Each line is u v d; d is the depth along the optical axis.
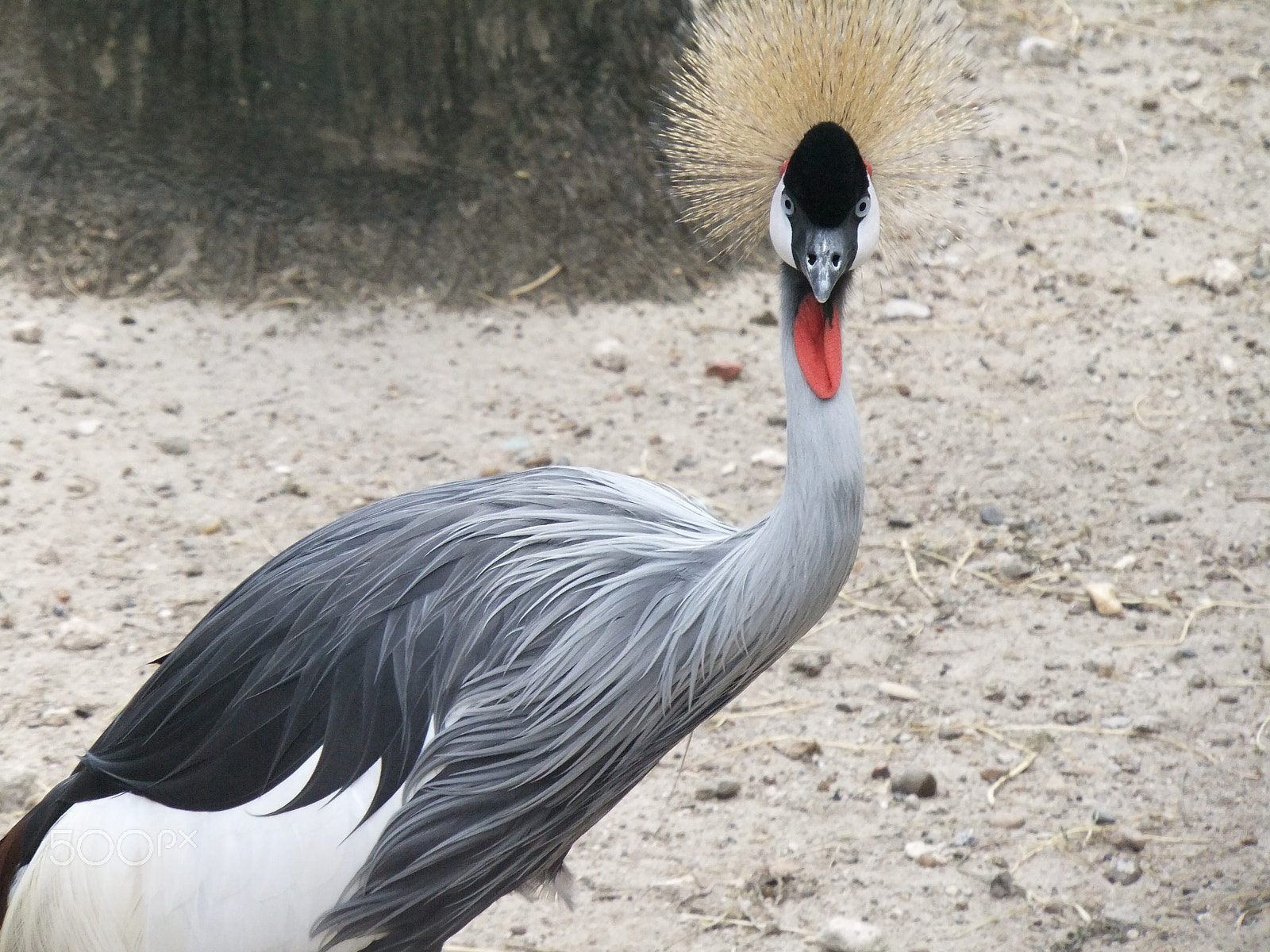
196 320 10.24
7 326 9.86
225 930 4.50
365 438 9.23
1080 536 8.66
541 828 4.88
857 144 4.93
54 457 8.70
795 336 4.57
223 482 8.70
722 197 5.11
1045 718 7.19
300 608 4.88
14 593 7.59
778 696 7.41
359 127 10.44
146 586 7.76
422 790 4.66
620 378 10.10
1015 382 10.23
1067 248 11.80
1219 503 8.90
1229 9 15.70
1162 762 6.86
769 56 4.94
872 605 8.09
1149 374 10.29
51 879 4.62
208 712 4.78
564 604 4.76
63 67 10.32
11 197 10.44
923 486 9.16
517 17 10.46
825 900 6.06
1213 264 11.39
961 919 5.95
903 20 5.02
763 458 9.27
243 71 10.25
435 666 4.76
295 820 4.56
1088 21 15.36
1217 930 5.82
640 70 10.83
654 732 4.84
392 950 4.89
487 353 10.23
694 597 4.68
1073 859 6.28
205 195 10.52
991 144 13.06
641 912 6.01
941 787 6.74
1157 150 13.12
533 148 10.80
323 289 10.55
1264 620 7.89
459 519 5.04
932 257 11.62
